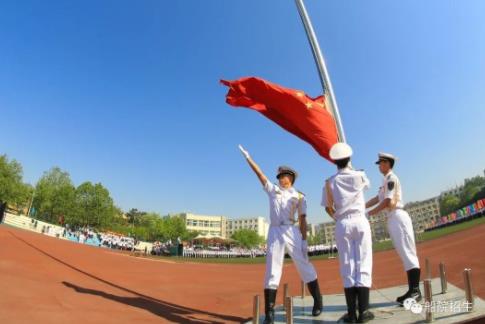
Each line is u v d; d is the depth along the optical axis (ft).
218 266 67.56
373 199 18.69
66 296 21.88
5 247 44.65
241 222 602.44
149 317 18.83
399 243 16.57
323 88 20.48
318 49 20.62
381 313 14.73
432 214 431.02
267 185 17.28
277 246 16.28
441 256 40.29
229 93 20.85
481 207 126.52
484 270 26.05
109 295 24.31
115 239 170.81
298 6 21.01
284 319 16.06
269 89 19.81
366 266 13.98
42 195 229.66
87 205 244.01
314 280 16.47
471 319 11.80
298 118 19.67
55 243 75.20
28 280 25.23
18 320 15.56
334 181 15.38
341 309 17.17
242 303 24.77
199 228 554.87
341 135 19.54
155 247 145.89
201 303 24.77
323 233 387.75
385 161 17.79
